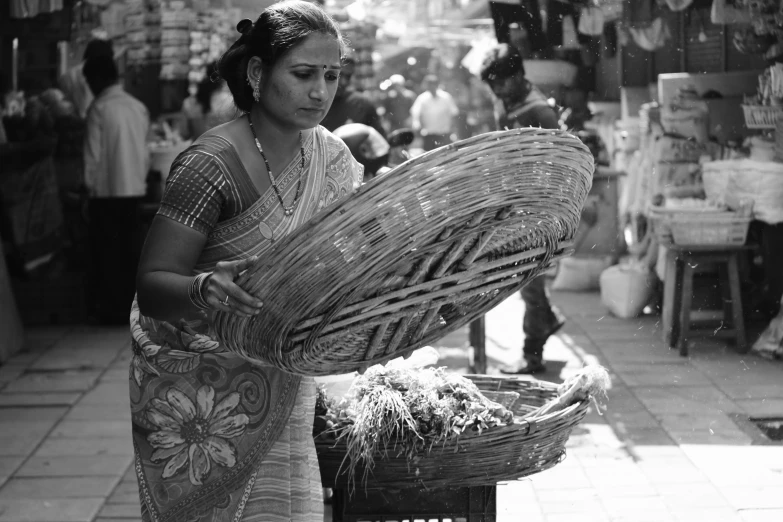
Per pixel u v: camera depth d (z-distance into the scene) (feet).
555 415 8.48
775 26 21.13
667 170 23.02
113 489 14.34
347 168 7.89
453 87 49.24
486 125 45.32
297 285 6.06
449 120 43.73
